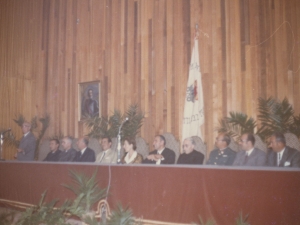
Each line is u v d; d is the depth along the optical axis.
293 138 5.27
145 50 7.88
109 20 8.49
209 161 5.38
